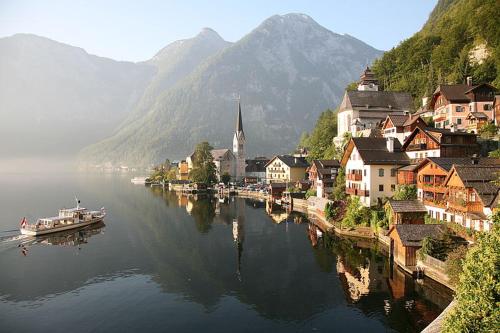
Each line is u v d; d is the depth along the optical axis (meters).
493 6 122.06
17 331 39.81
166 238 79.88
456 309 25.61
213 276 56.38
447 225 55.44
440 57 144.38
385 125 99.12
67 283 53.50
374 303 44.66
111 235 82.56
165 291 50.69
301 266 59.91
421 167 67.25
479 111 93.75
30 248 72.12
